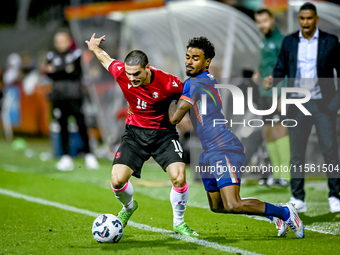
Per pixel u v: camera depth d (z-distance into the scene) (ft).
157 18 105.81
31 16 167.43
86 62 118.21
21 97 148.77
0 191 73.92
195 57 41.93
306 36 53.93
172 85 43.88
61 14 159.33
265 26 66.64
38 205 63.31
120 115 109.60
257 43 95.61
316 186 74.74
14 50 155.53
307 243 42.60
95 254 39.68
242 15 93.04
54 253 40.14
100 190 74.28
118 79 44.86
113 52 119.75
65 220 54.19
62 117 96.37
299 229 43.86
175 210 46.19
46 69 95.45
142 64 41.45
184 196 45.09
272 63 67.67
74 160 110.01
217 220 53.72
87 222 53.16
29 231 48.88
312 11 51.83
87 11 108.58
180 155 44.96
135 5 101.04
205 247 41.55
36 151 127.03
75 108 96.27
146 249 40.98
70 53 95.81
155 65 115.03
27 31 157.17
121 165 44.62
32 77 145.59
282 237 45.16
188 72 42.65
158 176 88.28
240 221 52.85
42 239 45.34
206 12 95.09
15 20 179.01
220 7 90.99
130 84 44.19
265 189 73.15
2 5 178.81
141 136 45.14
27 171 94.32
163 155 44.96
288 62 54.90
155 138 45.09
